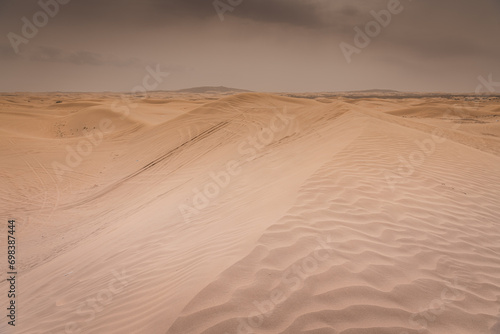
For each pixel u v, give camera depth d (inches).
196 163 602.9
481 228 192.9
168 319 102.0
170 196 404.2
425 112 1727.4
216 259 137.7
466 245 167.9
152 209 352.8
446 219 198.2
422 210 207.0
